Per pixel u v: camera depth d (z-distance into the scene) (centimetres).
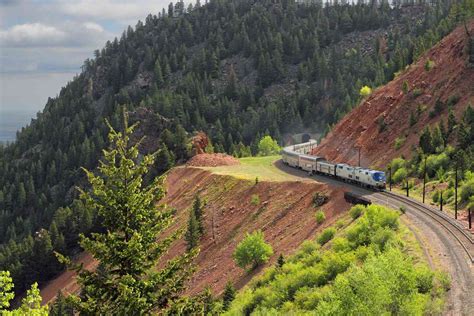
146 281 2112
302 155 10162
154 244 2159
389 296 2867
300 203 7919
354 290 2884
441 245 4481
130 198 2098
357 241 4853
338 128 12369
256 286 5603
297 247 6550
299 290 4388
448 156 7975
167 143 15012
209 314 3092
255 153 18138
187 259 2227
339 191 7519
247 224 8312
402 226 5153
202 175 11175
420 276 3494
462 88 9700
